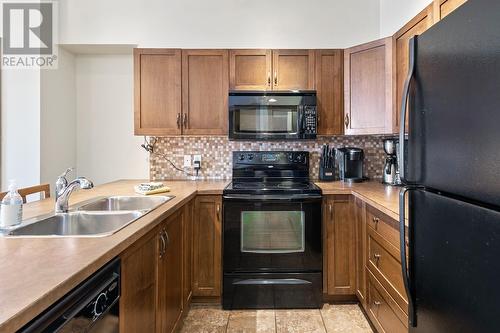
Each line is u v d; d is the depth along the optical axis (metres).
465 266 0.73
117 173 2.99
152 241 1.38
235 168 2.75
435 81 0.85
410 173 1.00
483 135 0.66
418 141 0.94
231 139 2.46
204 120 2.53
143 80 2.51
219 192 2.26
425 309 0.92
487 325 0.66
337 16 2.76
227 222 2.20
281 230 2.21
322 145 2.84
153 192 2.05
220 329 1.99
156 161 2.87
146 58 2.52
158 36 2.73
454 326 0.77
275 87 2.51
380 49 2.26
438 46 0.83
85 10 2.70
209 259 2.27
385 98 2.22
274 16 2.75
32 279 0.72
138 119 2.52
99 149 2.99
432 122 0.86
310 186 2.39
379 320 1.76
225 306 2.22
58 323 0.71
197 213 2.25
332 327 2.00
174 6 2.74
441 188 0.82
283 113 2.45
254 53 2.51
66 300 0.75
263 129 2.44
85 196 1.95
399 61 2.09
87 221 1.46
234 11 2.75
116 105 2.98
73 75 2.94
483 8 0.66
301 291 2.21
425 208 0.91
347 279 2.26
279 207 2.19
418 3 2.15
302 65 2.52
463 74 0.73
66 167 2.86
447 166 0.80
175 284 1.76
